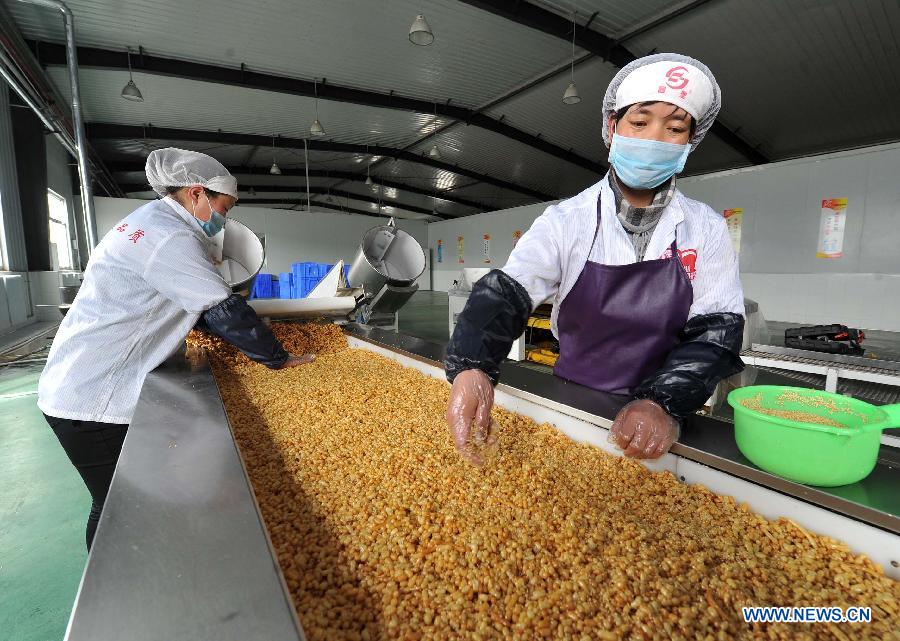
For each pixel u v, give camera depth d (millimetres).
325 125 10492
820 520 914
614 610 771
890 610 755
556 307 1451
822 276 5070
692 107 1002
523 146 11398
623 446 1000
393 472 1256
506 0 5797
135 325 1546
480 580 838
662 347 1312
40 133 8227
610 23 6238
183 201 1747
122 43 6695
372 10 6016
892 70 6465
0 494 2439
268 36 6613
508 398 1705
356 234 13070
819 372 2691
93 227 6762
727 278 1190
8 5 5719
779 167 5285
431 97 9016
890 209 4586
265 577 639
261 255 3316
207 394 1448
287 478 1256
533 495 1119
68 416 1480
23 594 1713
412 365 2320
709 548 930
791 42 6020
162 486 877
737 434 1071
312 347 2855
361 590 831
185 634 538
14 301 7137
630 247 1202
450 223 13477
